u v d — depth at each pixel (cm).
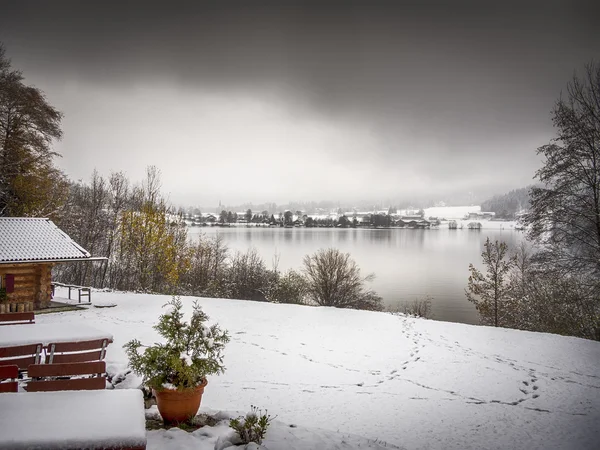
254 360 1470
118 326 1845
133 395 534
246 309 2325
